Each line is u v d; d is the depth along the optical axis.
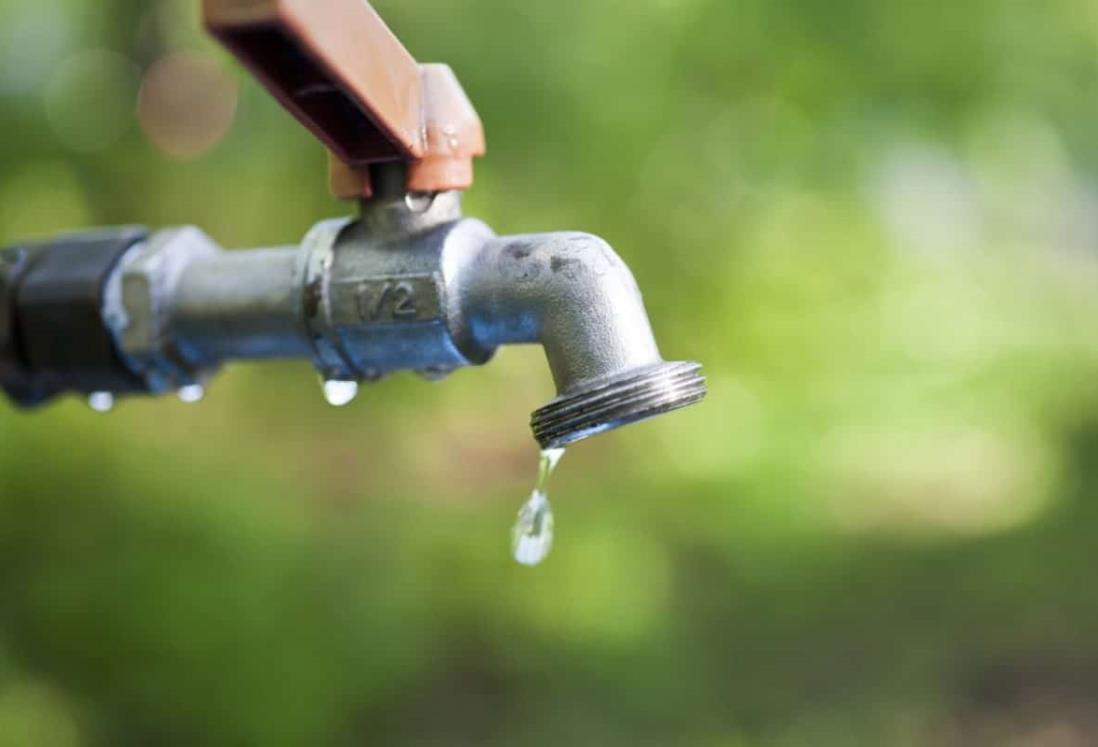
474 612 1.57
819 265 2.25
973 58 1.46
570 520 1.76
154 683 1.10
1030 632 1.75
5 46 1.24
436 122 0.47
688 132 1.51
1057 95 1.62
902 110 1.51
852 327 2.55
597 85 1.30
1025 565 1.95
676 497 1.99
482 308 0.47
